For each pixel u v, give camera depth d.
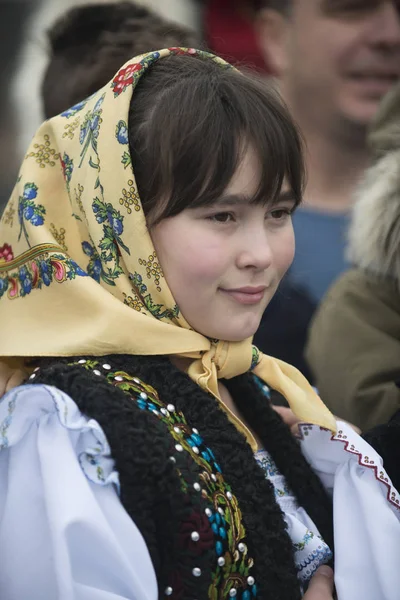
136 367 4.28
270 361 4.86
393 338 6.20
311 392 4.94
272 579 4.19
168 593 3.96
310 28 8.79
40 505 3.92
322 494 4.83
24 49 10.93
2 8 11.06
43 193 4.61
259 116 4.26
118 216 4.30
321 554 4.50
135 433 3.94
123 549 3.83
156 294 4.31
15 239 4.64
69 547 3.77
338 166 9.02
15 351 4.35
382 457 5.00
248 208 4.27
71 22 6.73
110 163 4.30
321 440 4.88
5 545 3.92
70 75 6.46
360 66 8.67
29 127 10.98
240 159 4.17
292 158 4.42
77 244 4.57
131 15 6.76
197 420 4.32
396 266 6.00
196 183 4.14
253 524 4.21
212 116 4.19
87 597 3.77
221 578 4.05
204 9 10.73
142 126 4.27
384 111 6.41
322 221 8.78
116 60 6.27
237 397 4.93
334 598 4.59
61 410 3.84
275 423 4.89
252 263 4.25
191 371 4.47
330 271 8.56
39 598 3.86
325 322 6.43
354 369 6.10
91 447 3.91
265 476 4.43
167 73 4.40
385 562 4.45
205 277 4.22
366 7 8.58
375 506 4.56
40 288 4.44
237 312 4.33
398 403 5.84
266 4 9.41
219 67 4.54
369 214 6.02
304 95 9.00
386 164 6.02
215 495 4.13
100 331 4.21
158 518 3.95
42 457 3.87
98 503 3.86
